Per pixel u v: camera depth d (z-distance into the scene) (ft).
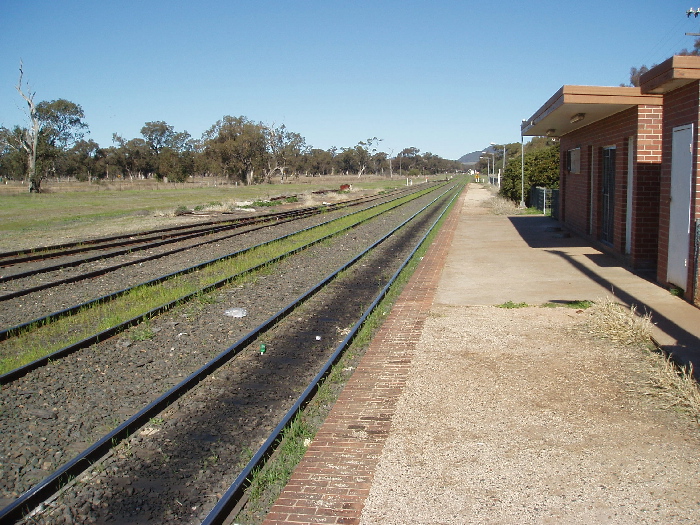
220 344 29.32
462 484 15.30
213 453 18.30
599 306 30.76
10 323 33.83
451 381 22.54
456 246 61.93
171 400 22.24
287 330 31.71
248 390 23.39
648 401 19.88
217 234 77.51
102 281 45.83
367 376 23.68
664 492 14.47
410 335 29.09
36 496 15.72
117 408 21.75
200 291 39.75
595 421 18.58
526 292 37.06
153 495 15.99
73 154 371.15
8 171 337.52
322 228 83.56
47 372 25.34
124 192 228.22
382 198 168.76
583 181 63.52
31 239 76.89
